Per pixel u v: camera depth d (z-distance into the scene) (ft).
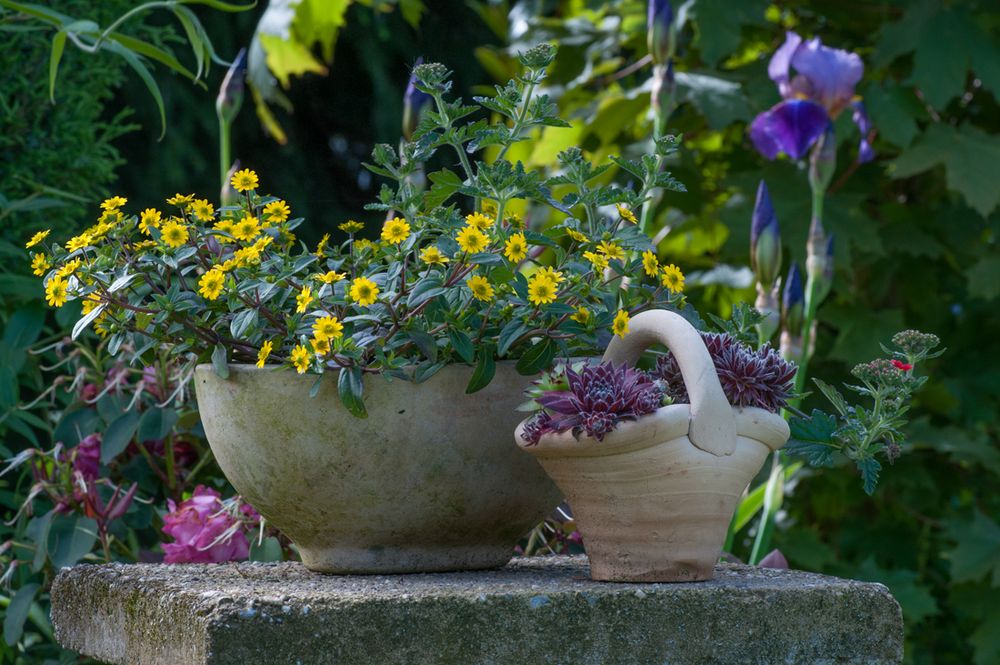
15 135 10.02
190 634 4.86
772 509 9.14
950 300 15.64
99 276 5.64
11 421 9.17
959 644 17.04
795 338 9.00
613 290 6.15
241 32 26.04
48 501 9.35
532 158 14.25
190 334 5.85
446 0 29.07
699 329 6.17
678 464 5.12
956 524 14.23
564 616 4.99
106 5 10.67
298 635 4.77
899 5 13.79
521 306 5.62
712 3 13.19
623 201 6.00
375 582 5.47
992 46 13.55
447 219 5.69
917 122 14.74
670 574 5.30
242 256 5.54
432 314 5.53
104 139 10.96
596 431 5.03
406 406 5.52
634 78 15.20
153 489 9.06
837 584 5.39
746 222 13.34
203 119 25.13
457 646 4.90
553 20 15.31
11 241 10.01
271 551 7.85
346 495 5.62
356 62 29.22
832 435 5.93
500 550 6.09
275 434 5.57
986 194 13.32
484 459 5.69
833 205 13.43
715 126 12.76
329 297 5.52
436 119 5.96
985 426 15.98
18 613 8.15
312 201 26.84
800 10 15.03
